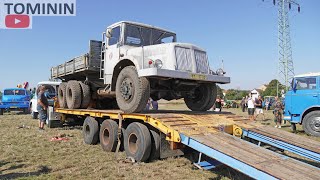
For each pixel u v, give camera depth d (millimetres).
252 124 6000
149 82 5875
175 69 5934
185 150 5691
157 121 5184
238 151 3945
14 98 19328
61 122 10883
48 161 5695
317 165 5492
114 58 7352
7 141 7855
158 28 7707
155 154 5445
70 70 9555
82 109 8562
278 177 3166
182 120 5359
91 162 5590
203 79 6070
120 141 6320
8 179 4531
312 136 10031
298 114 10516
